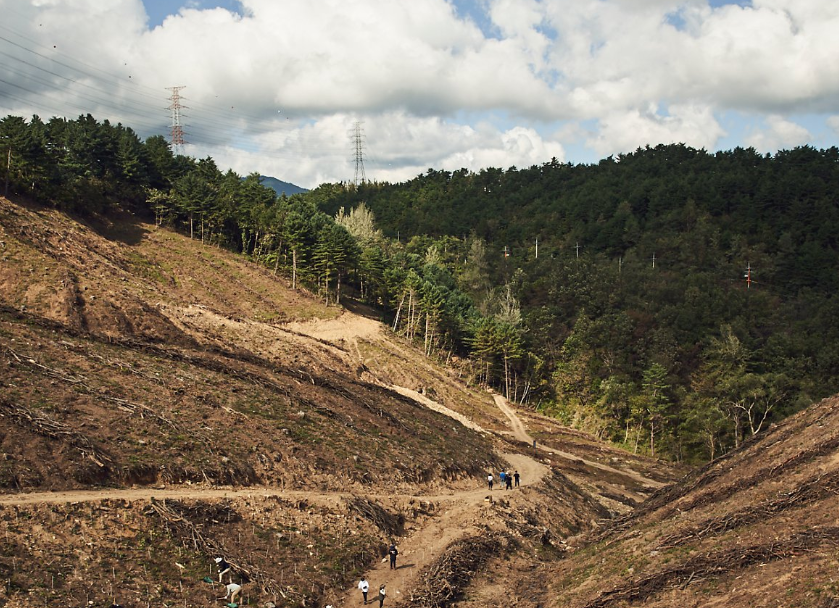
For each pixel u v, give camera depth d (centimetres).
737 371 10050
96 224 10025
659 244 15775
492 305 13612
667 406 9744
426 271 13812
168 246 10519
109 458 3675
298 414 5197
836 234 14725
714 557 3356
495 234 19075
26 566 2772
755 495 3878
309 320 10081
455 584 3819
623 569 3709
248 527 3669
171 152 13062
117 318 6359
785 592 2817
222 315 8100
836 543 3048
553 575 4100
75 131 11206
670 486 5234
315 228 12356
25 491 3253
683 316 11912
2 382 3969
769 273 14088
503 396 11019
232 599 3052
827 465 3788
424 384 9538
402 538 4347
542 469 6944
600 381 10744
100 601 2752
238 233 12412
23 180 9119
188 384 4944
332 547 3819
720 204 16900
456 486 5572
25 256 6731
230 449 4303
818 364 10244
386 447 5447
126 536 3200
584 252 16500
